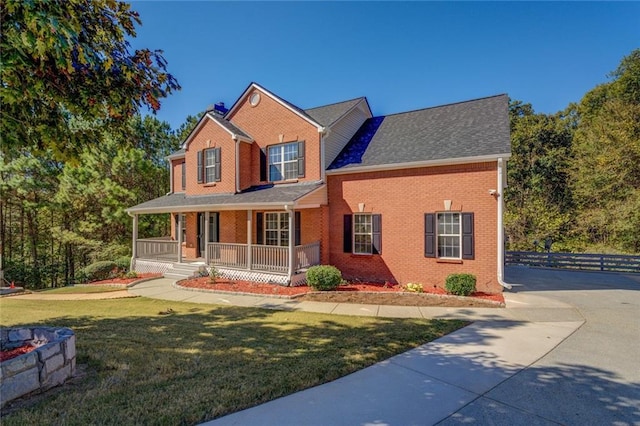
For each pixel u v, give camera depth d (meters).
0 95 3.76
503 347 6.23
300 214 14.99
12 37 3.49
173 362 5.33
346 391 4.42
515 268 17.56
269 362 5.37
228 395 4.19
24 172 20.53
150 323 8.04
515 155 31.89
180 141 32.62
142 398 4.09
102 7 4.81
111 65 4.84
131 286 13.55
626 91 27.55
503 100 14.31
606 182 24.23
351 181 14.09
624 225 22.16
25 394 4.05
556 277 14.70
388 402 4.14
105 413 3.72
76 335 6.91
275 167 15.73
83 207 21.44
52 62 4.34
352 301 10.44
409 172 12.85
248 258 13.64
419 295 11.02
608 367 5.32
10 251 25.30
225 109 18.88
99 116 5.50
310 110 17.66
